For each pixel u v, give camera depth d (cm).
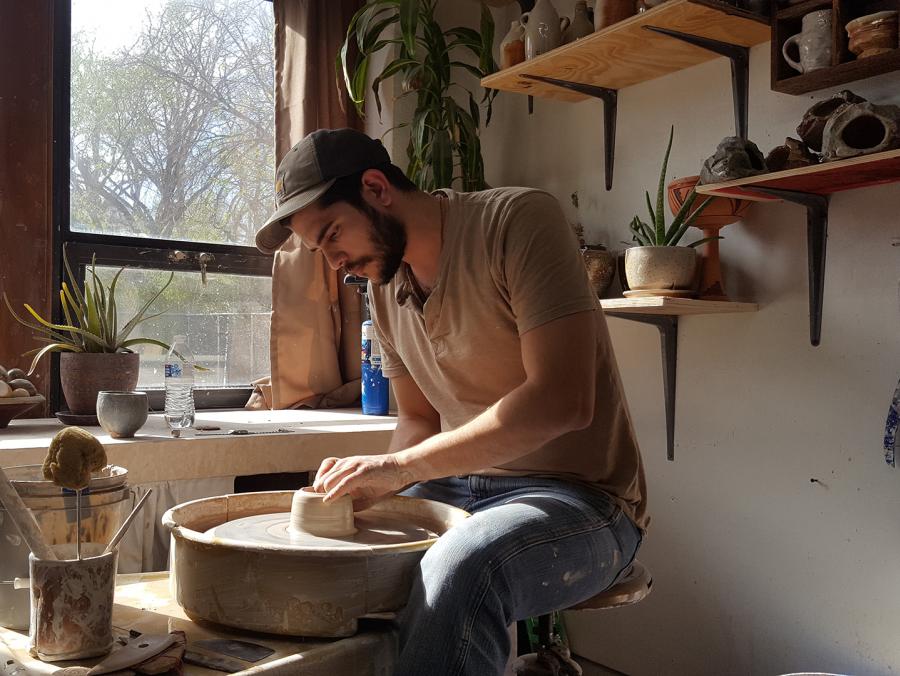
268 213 288
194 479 198
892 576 188
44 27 240
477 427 135
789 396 207
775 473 210
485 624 118
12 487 110
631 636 247
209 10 275
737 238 219
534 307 137
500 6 296
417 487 171
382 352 182
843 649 197
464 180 273
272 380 271
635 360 247
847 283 195
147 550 193
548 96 258
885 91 187
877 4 186
